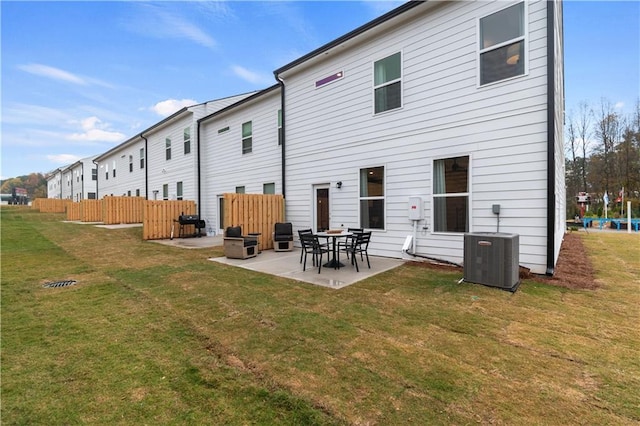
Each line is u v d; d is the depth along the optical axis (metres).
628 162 24.56
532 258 5.35
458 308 3.85
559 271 5.73
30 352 2.80
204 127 14.34
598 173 26.28
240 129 12.34
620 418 1.89
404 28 6.93
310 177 9.14
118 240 11.02
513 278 4.56
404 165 7.00
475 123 5.93
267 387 2.26
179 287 4.91
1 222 16.39
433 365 2.54
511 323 3.38
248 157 11.96
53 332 3.23
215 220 13.79
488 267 4.70
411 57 6.83
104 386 2.28
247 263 6.93
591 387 2.21
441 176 6.45
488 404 2.03
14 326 3.38
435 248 6.54
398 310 3.81
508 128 5.54
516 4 5.45
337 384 2.28
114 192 23.64
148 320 3.55
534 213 5.31
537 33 5.23
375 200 7.61
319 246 6.08
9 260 7.12
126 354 2.76
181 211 12.73
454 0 6.13
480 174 5.88
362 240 6.24
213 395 2.17
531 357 2.65
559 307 3.85
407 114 6.91
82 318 3.62
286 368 2.51
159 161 17.27
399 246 7.14
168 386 2.28
